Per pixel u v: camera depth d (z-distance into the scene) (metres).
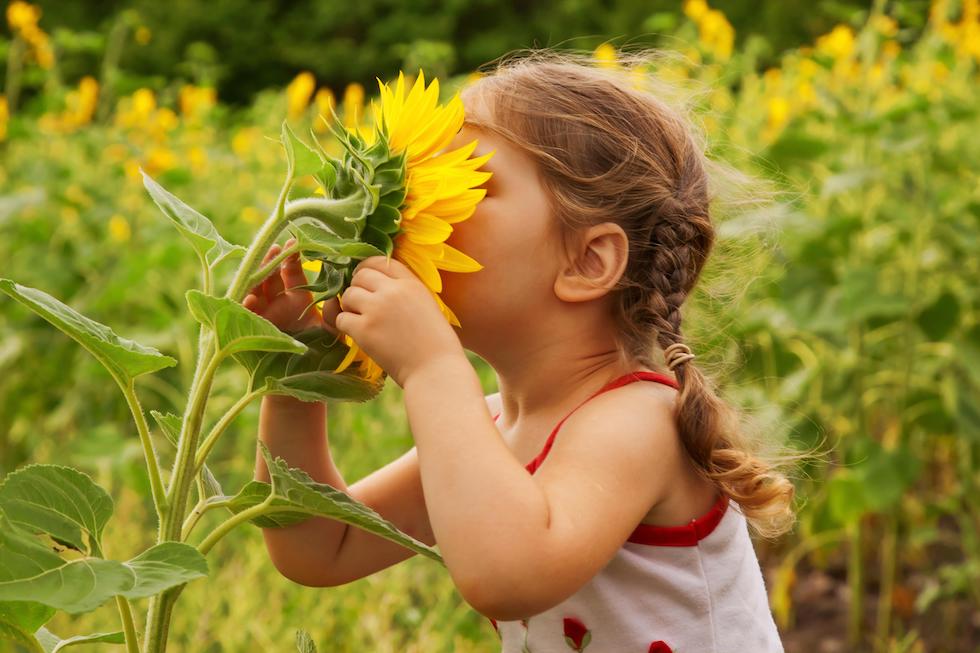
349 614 2.68
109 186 4.79
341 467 3.17
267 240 1.19
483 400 1.24
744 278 2.23
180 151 5.31
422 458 1.22
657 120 1.54
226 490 3.31
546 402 1.46
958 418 3.31
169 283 4.03
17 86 6.11
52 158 5.05
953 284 3.71
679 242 1.50
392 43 13.36
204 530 3.09
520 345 1.43
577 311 1.43
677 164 1.54
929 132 3.44
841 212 3.81
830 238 3.44
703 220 1.57
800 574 3.83
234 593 2.66
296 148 1.20
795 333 3.64
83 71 12.45
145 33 6.48
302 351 1.12
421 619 2.66
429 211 1.21
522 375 1.46
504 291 1.38
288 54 13.21
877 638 3.38
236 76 13.41
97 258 4.34
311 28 13.58
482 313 1.38
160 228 4.20
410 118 1.22
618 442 1.34
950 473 4.05
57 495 1.05
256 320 1.11
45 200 4.52
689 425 1.39
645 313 1.46
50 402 4.19
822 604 3.66
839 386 3.55
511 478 1.21
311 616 2.63
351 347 1.29
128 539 2.95
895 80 4.72
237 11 13.20
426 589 2.87
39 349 4.17
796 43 11.77
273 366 1.25
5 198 4.14
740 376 3.55
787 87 4.72
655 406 1.40
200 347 1.19
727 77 4.63
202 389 1.17
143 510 3.30
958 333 3.50
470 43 13.34
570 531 1.24
